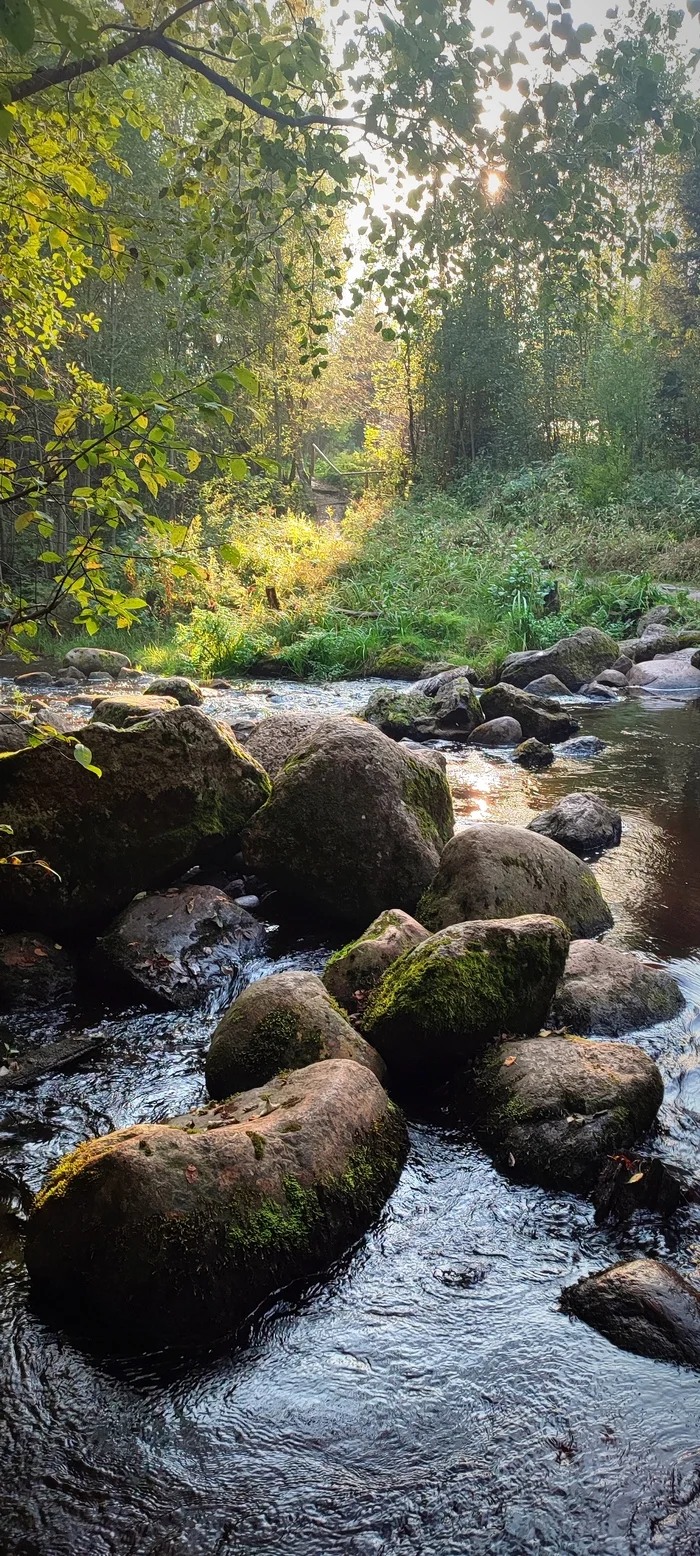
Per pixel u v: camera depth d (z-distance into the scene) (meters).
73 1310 2.15
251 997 3.14
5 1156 2.71
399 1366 2.02
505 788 6.97
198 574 2.65
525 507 21.06
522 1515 1.68
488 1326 2.13
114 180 16.28
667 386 25.48
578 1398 1.93
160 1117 2.91
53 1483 1.76
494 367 25.08
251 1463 1.80
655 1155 2.71
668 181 23.53
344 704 10.96
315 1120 2.50
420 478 27.11
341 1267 2.31
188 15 4.29
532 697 9.95
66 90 3.68
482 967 3.15
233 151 4.55
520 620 14.34
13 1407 1.92
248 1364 2.04
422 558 17.27
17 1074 3.14
